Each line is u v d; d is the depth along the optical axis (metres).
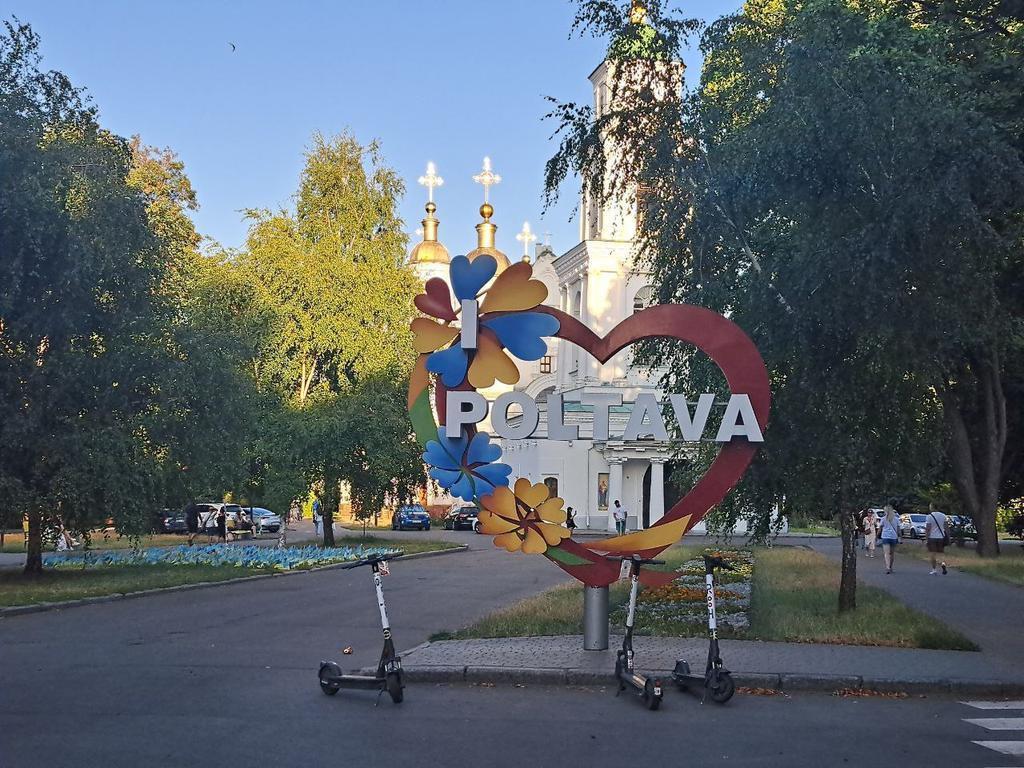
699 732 8.92
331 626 16.16
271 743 8.28
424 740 8.46
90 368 23.55
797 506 17.05
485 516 12.92
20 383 22.95
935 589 22.36
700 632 14.35
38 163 21.84
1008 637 14.58
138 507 24.19
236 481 39.75
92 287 23.25
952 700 10.62
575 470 54.19
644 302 54.09
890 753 8.23
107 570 27.09
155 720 9.12
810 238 14.62
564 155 18.05
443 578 26.69
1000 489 42.50
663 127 16.80
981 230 13.88
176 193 54.53
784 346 15.12
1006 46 18.73
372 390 39.62
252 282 40.22
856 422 15.81
